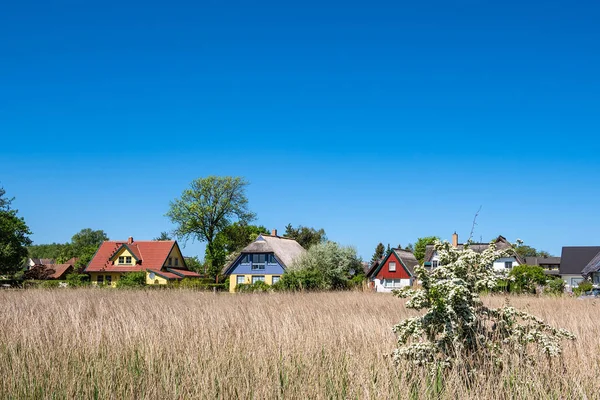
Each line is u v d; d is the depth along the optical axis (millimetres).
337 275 44688
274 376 6609
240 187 80562
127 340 8969
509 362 6914
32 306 15547
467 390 6176
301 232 97688
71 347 8227
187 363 7137
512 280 7785
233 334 10297
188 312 14219
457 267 7398
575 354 7711
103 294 23625
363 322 11531
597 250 72312
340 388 6355
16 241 57125
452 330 7094
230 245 90125
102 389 6191
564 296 26062
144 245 76438
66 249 147750
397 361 7168
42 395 6059
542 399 5996
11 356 7629
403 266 62062
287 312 14555
